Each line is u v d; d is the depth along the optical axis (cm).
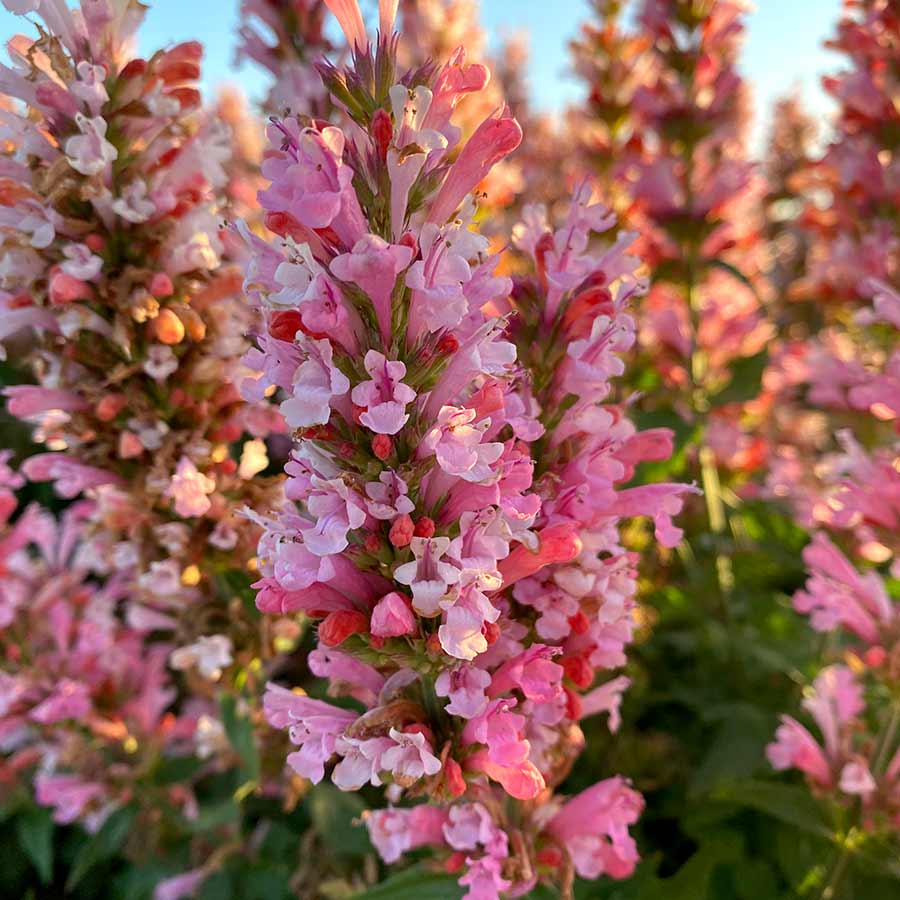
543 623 15
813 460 43
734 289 42
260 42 32
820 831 23
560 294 16
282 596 14
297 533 13
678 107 36
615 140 41
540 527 15
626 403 17
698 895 22
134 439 21
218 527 21
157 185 20
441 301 12
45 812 34
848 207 35
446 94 13
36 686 30
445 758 15
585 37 41
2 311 20
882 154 34
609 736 29
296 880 28
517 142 13
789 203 60
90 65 19
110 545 23
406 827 17
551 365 16
